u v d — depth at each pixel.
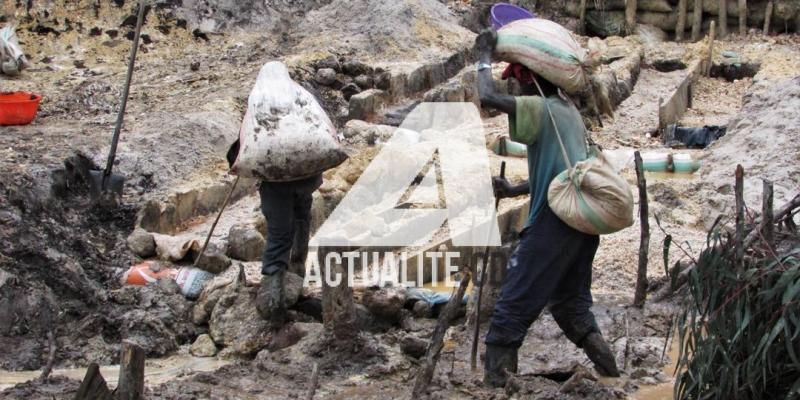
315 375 5.89
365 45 16.23
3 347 7.37
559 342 7.40
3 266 7.89
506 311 6.27
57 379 6.30
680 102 18.02
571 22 22.56
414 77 15.45
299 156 7.19
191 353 7.61
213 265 8.48
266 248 7.53
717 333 5.45
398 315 7.75
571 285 6.50
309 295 7.77
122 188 9.78
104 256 8.73
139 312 7.79
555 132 6.14
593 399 6.15
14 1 15.80
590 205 5.98
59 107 12.78
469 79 16.19
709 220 10.79
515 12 6.71
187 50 15.74
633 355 7.02
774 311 5.29
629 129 16.17
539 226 6.20
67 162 9.80
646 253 7.83
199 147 11.20
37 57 14.95
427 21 17.39
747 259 5.49
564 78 6.15
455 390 6.31
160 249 8.74
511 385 6.18
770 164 11.77
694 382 5.59
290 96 7.33
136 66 14.98
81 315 7.87
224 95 13.13
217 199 10.45
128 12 16.08
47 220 8.81
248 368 6.86
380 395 6.30
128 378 5.29
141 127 11.60
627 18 22.14
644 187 7.69
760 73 19.03
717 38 22.20
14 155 9.89
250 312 7.64
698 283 5.59
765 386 5.37
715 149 12.69
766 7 22.05
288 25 16.94
